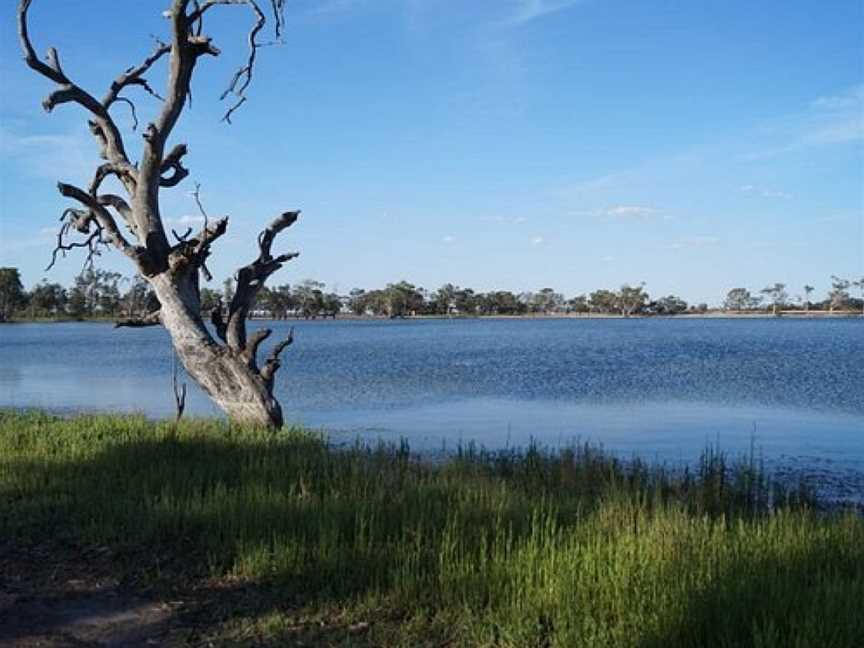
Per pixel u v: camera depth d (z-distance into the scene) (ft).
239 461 42.37
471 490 34.55
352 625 22.41
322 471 38.93
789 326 448.24
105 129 62.49
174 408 95.30
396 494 33.47
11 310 561.84
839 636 18.78
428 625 22.03
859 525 30.60
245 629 22.41
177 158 64.23
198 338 57.41
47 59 60.13
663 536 26.03
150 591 25.59
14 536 31.09
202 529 30.78
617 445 66.90
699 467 53.98
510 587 23.18
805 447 65.41
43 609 24.39
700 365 157.69
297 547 27.09
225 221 57.52
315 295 612.29
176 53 59.00
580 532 27.61
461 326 498.28
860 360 168.66
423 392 110.32
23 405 97.60
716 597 20.95
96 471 40.42
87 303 561.43
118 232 58.90
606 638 19.88
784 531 27.94
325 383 123.44
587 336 320.09
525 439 69.67
